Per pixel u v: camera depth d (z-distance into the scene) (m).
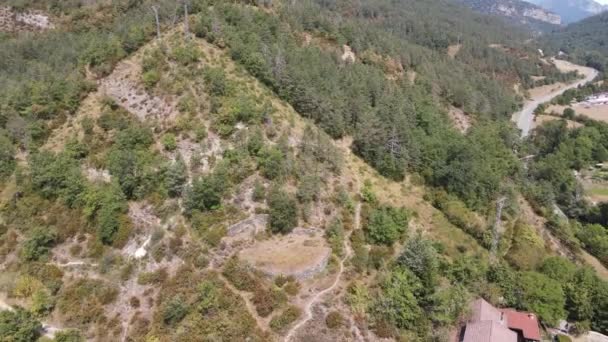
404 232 60.62
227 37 78.62
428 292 48.81
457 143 83.62
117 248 53.53
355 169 74.25
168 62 71.69
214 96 66.06
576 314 56.19
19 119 69.06
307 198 57.75
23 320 44.28
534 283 55.97
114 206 54.97
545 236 80.44
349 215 60.66
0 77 86.88
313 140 69.12
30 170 60.81
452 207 72.38
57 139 67.12
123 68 73.62
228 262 48.66
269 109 68.50
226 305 44.00
